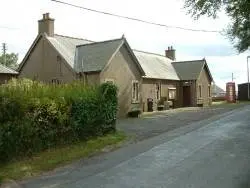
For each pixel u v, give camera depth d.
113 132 19.84
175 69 48.94
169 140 17.27
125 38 32.00
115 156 13.97
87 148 15.69
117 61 31.23
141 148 15.41
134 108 33.25
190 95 47.34
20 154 13.38
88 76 29.53
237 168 11.26
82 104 17.17
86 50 32.50
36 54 32.75
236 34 34.22
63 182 10.34
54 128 15.36
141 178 10.43
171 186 9.49
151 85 39.19
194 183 9.70
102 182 10.14
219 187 9.26
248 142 16.12
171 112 36.00
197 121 25.95
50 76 31.66
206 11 25.19
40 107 14.57
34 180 10.75
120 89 31.45
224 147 14.95
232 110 36.47
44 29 32.69
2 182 10.53
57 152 14.72
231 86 57.97
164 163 12.29
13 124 13.02
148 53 46.84
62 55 30.91
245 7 24.31
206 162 12.23
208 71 51.16
